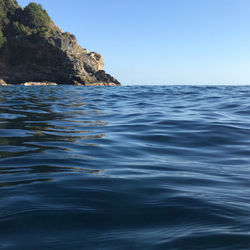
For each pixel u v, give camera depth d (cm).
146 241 174
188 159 400
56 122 711
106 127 652
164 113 909
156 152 438
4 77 6900
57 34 7312
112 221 202
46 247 167
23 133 555
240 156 420
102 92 2278
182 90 2278
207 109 1005
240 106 1048
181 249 164
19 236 179
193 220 203
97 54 8562
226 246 167
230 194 259
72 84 6762
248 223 197
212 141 518
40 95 1848
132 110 1003
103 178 301
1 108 984
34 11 7500
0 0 7412
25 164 352
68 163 361
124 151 439
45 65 6838
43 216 206
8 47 6981
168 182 292
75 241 174
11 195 247
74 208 221
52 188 266
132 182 289
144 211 218
